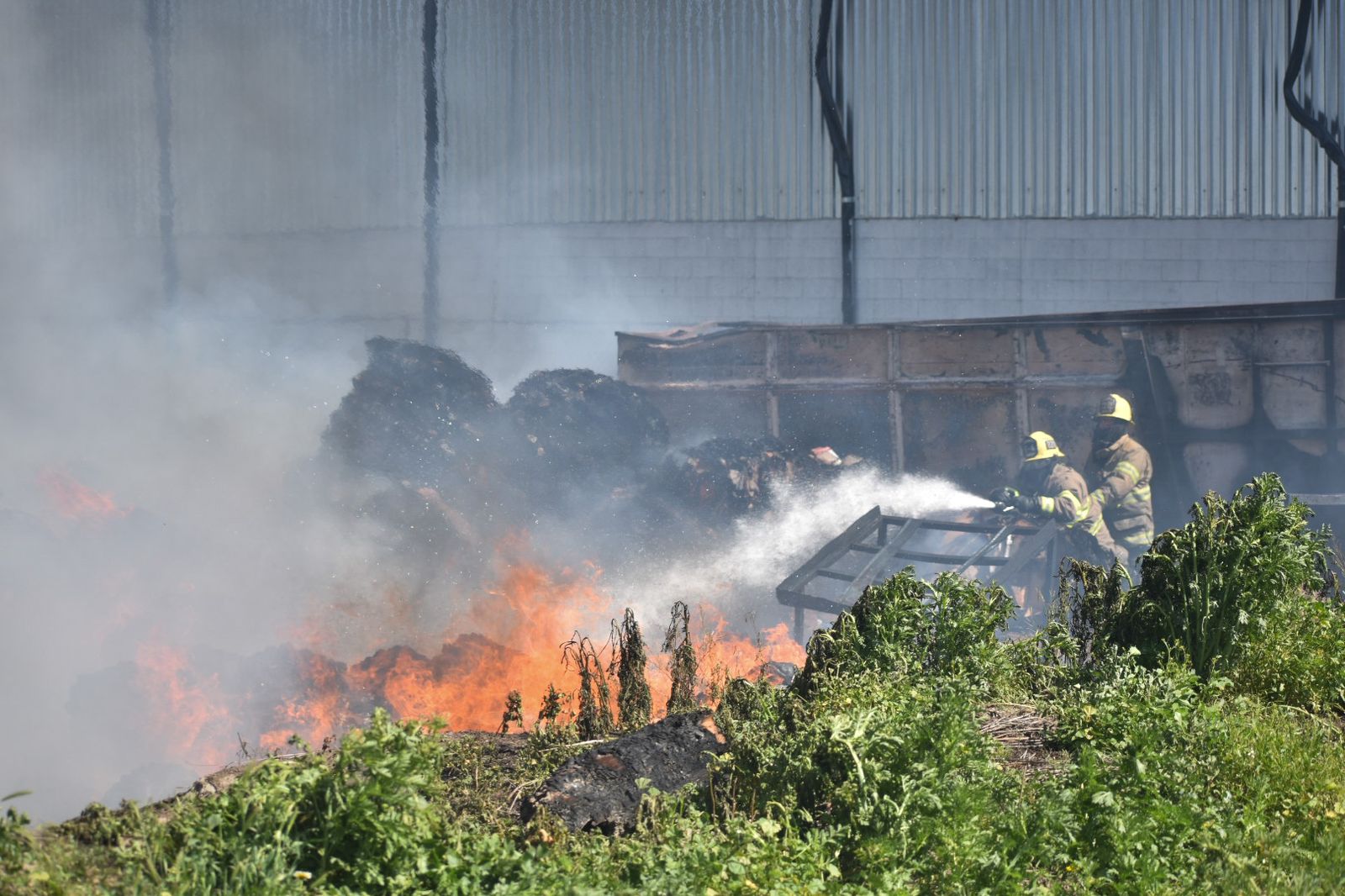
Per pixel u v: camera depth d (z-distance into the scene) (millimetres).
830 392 26297
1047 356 25297
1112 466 21641
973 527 21359
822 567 21141
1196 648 10383
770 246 34656
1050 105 32875
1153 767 7984
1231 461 24844
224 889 5926
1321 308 24359
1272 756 8391
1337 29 31594
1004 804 7566
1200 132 32281
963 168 33375
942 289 33594
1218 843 7344
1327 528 10914
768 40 34438
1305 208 32000
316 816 6469
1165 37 32281
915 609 10172
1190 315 24797
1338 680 10156
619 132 35656
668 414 26953
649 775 8242
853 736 7609
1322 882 6898
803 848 6973
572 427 22750
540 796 7941
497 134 36625
